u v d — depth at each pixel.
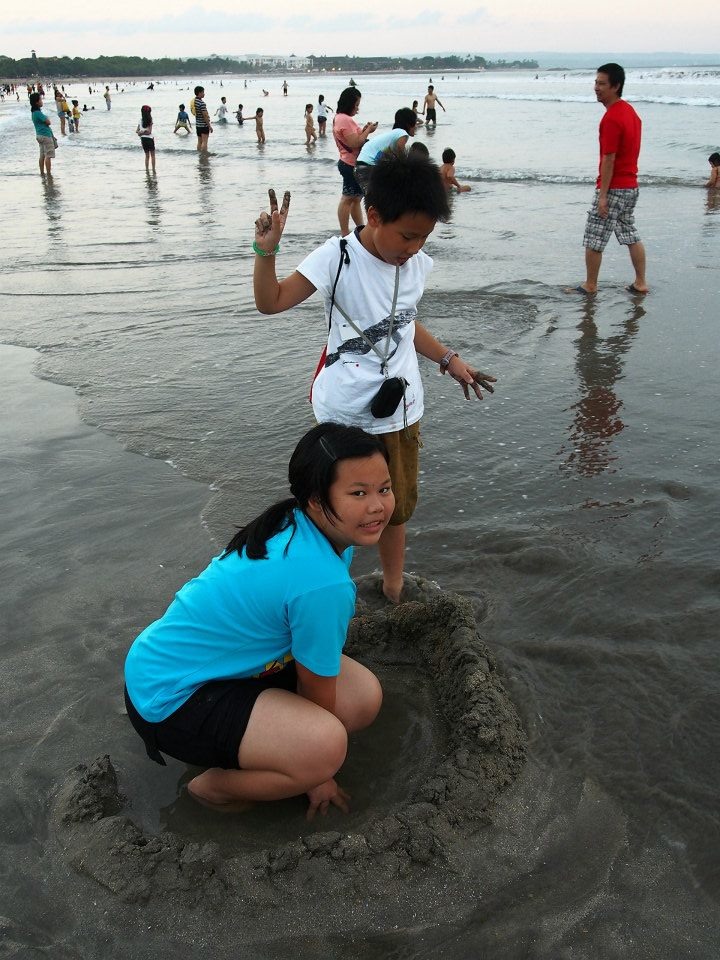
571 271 8.55
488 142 23.42
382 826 2.29
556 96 57.16
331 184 16.30
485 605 3.36
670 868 2.19
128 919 2.11
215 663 2.32
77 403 5.61
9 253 10.27
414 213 2.66
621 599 3.31
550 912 2.09
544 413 5.14
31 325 7.36
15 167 21.55
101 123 43.50
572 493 4.17
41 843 2.34
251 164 21.06
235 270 9.09
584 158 18.98
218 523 4.05
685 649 3.01
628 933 2.03
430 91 28.28
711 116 28.34
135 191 16.14
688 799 2.39
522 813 2.37
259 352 6.48
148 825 2.42
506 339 6.52
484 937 2.04
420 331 3.35
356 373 3.02
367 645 3.17
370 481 2.21
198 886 2.16
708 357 5.95
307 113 26.42
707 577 3.41
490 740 2.53
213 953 2.03
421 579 3.48
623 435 4.80
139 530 4.03
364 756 2.66
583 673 2.93
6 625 3.34
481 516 4.00
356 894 2.14
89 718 2.82
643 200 12.64
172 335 6.96
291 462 2.30
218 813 2.46
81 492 4.41
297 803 2.49
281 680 2.50
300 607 2.21
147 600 3.48
